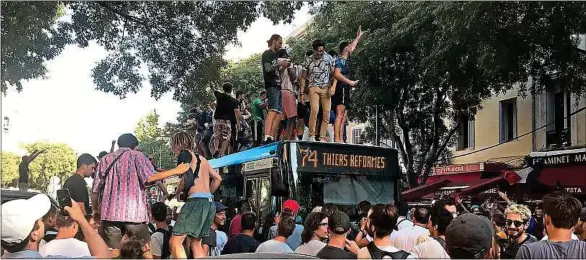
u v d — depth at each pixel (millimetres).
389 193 11414
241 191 12180
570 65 16203
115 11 11758
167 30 12375
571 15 14227
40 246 5082
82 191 6688
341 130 12648
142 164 6262
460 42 15750
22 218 4008
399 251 4973
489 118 23125
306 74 12438
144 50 12414
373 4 18844
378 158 11422
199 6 12133
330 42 19312
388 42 18188
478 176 20250
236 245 7629
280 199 10609
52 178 10742
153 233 7211
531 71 16984
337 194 10953
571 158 17125
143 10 12055
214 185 6844
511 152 21922
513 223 6648
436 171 22906
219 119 14633
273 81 12094
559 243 4680
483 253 3867
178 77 12703
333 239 5891
